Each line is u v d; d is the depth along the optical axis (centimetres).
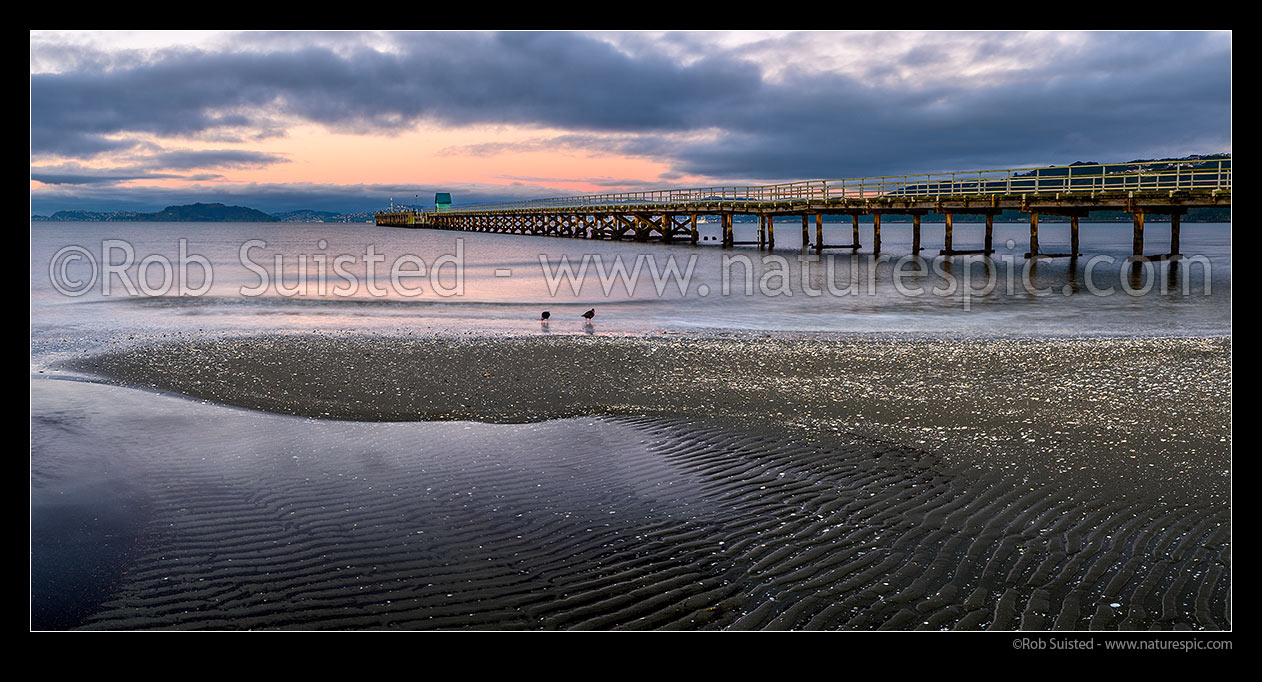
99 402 903
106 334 1417
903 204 3281
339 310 1858
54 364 1114
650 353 1172
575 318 1711
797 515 542
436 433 772
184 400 916
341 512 557
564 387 963
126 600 429
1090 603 409
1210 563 448
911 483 602
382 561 477
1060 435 725
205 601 428
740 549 487
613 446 721
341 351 1188
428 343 1252
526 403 889
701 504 568
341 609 418
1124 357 1118
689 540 503
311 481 625
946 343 1262
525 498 584
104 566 470
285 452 705
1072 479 599
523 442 738
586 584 444
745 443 723
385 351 1187
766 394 920
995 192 2970
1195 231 10412
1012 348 1199
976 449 687
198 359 1136
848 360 1119
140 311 1819
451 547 496
